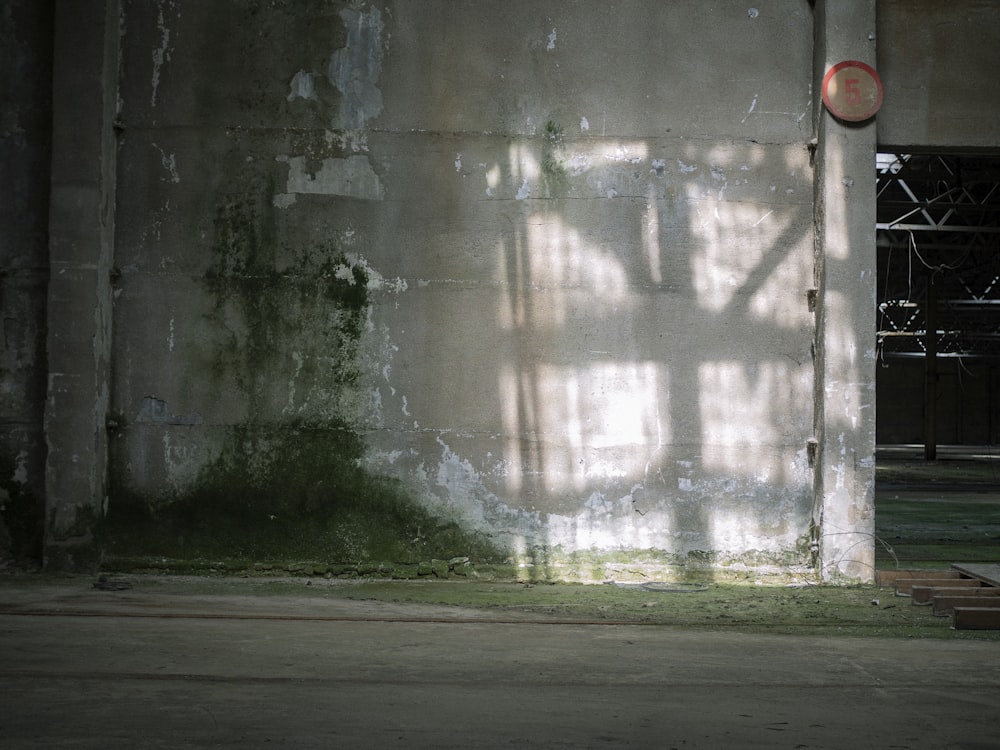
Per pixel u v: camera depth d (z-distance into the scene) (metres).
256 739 4.21
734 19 8.96
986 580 8.00
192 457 8.76
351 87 8.88
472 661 5.78
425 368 8.80
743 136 8.92
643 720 4.61
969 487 21.83
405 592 8.11
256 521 8.76
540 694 5.06
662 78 8.92
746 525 8.80
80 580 8.33
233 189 8.82
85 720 4.46
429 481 8.78
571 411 8.80
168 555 8.73
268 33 8.87
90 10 8.60
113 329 8.77
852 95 8.72
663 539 8.77
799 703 4.97
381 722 4.50
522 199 8.87
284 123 8.84
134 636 6.29
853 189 8.73
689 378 8.84
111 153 8.73
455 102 8.88
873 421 8.66
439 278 8.83
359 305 8.81
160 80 8.82
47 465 8.48
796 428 8.85
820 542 8.66
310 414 8.78
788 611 7.52
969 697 5.14
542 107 8.90
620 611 7.44
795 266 8.91
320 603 7.59
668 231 8.88
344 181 8.84
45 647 5.93
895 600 7.99
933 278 33.88
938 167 20.27
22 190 8.77
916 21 9.02
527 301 8.84
